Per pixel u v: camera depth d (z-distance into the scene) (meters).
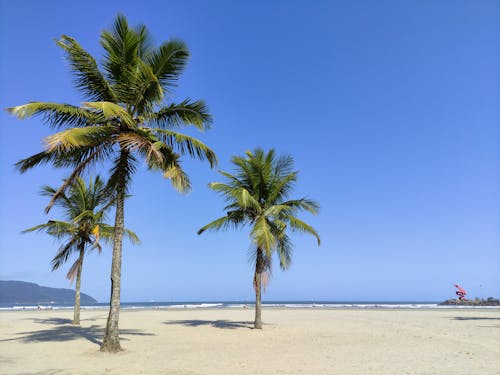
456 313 36.69
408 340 15.96
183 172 13.34
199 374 9.31
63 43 11.55
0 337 16.48
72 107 11.90
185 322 25.30
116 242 12.69
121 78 12.98
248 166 20.20
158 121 13.73
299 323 24.38
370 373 9.45
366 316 32.19
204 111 13.55
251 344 14.70
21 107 10.53
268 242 17.03
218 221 19.92
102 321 25.75
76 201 22.19
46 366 10.20
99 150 12.12
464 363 10.80
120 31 12.60
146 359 11.29
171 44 12.65
